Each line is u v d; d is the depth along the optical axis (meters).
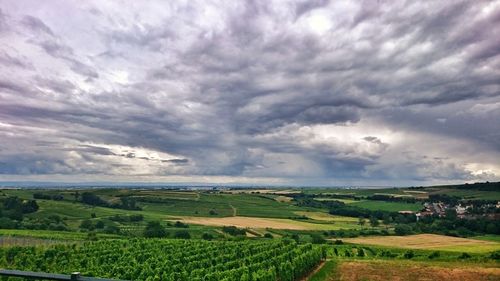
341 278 54.81
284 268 50.91
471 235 138.62
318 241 122.06
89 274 48.00
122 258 66.25
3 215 147.12
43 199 193.62
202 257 69.50
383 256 93.38
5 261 61.97
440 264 67.06
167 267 52.75
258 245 91.06
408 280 53.00
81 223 147.62
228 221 167.12
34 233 117.25
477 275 56.00
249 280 46.00
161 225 146.25
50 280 8.34
